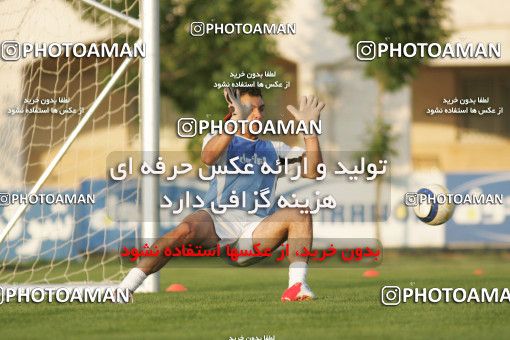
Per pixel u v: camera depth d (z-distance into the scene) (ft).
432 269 148.15
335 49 252.62
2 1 124.67
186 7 196.13
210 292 90.22
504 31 255.29
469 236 207.10
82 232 178.50
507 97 280.10
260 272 145.79
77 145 238.07
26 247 177.37
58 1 139.95
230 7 193.57
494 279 112.47
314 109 68.33
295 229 69.51
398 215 206.59
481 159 282.56
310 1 253.24
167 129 253.65
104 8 93.66
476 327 55.36
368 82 254.06
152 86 92.38
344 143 254.06
